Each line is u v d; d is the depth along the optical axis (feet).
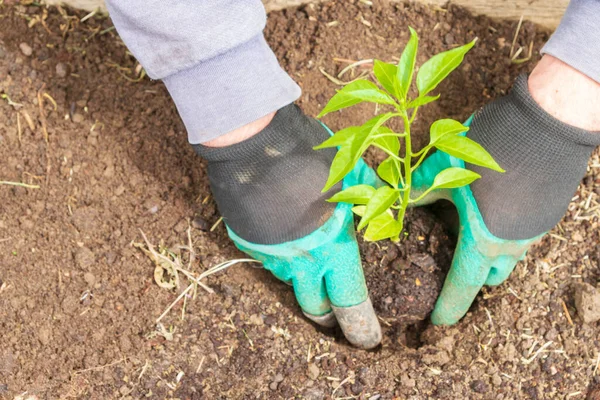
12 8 3.30
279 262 3.00
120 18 2.67
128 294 3.09
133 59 3.29
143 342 3.04
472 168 2.90
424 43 3.28
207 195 3.18
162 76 2.72
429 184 3.04
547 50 2.78
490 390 3.00
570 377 3.01
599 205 3.17
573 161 2.85
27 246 3.10
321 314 3.06
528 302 3.08
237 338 3.08
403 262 3.09
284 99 2.77
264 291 3.13
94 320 3.05
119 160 3.19
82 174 3.17
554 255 3.13
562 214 2.94
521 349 3.04
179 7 2.62
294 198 2.88
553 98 2.79
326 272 2.95
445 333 3.08
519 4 3.29
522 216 2.87
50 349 3.01
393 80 2.61
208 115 2.74
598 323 3.05
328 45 3.26
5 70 3.24
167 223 3.16
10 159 3.18
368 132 2.56
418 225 3.12
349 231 2.97
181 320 3.07
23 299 3.05
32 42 3.28
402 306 3.08
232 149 2.80
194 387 3.01
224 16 2.64
